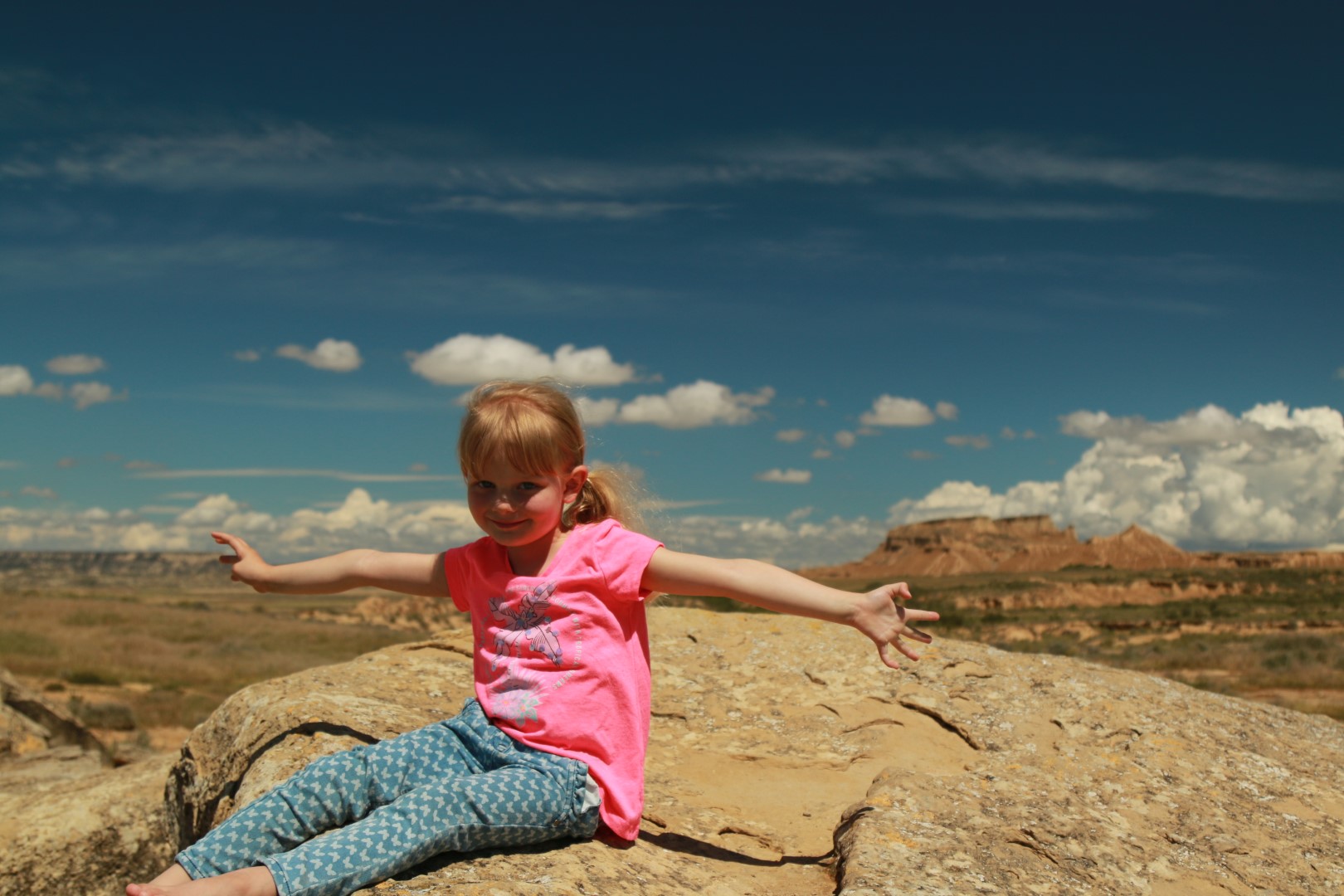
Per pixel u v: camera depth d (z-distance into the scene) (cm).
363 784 237
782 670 479
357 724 335
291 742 321
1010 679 465
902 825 293
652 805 324
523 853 237
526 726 247
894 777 338
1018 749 394
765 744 405
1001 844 292
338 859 206
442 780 238
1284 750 410
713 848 292
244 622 5231
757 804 350
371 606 9125
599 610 253
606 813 251
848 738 410
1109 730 411
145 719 1942
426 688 418
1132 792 354
